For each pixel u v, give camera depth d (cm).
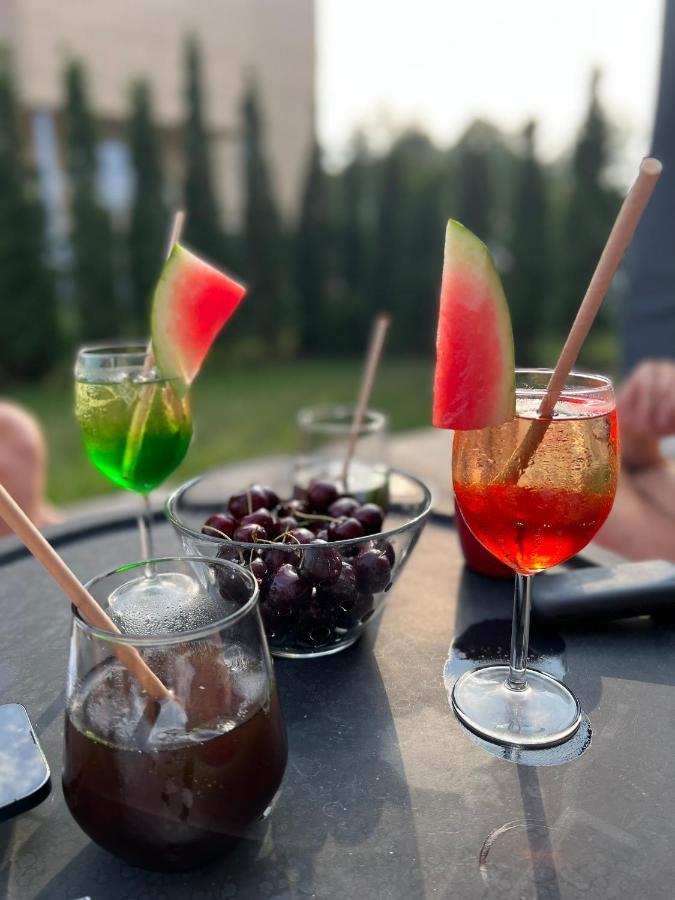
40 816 71
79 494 479
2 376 864
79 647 60
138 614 69
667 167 226
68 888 62
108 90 1130
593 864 64
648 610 104
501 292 73
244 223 1005
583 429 77
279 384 892
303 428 151
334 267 1080
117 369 115
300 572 87
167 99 1173
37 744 75
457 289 74
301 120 1317
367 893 61
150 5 1148
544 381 84
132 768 58
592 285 68
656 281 231
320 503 108
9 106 816
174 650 58
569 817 69
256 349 1048
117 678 59
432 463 397
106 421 113
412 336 1078
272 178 1008
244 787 61
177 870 62
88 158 879
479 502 81
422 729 83
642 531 192
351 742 81
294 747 80
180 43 1177
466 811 70
